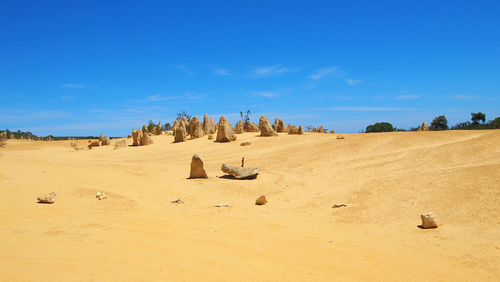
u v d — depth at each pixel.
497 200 11.12
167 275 6.89
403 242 9.32
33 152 52.44
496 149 22.98
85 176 21.28
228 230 10.59
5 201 14.12
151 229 10.52
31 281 6.41
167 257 7.99
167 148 48.84
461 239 9.03
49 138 116.94
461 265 7.55
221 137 49.75
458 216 10.70
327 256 8.26
